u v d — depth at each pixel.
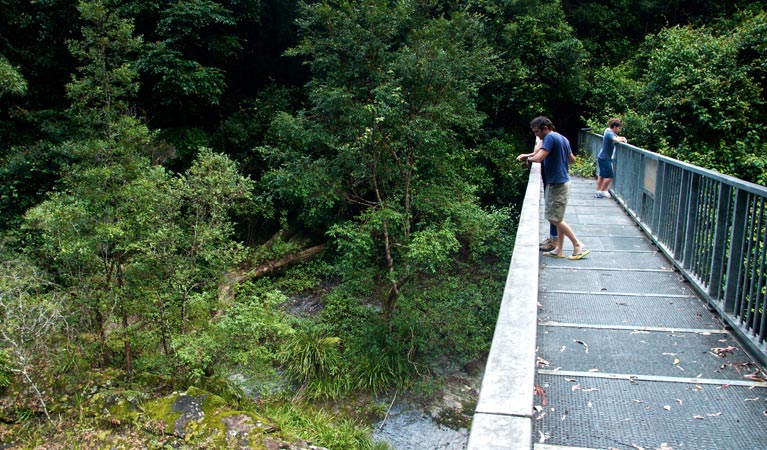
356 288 9.69
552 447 2.28
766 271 3.50
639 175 7.35
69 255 6.22
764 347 3.02
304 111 8.96
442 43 8.84
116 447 5.36
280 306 10.38
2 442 5.54
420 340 8.55
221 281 7.16
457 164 13.33
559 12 18.39
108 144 6.82
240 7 15.05
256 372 6.82
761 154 13.38
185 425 5.67
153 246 6.29
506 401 1.71
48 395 6.05
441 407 7.86
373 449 6.85
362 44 8.47
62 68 13.85
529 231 3.99
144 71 13.12
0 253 7.34
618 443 2.30
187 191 6.48
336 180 8.70
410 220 9.57
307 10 8.91
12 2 13.09
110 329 6.82
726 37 16.03
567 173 5.43
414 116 8.42
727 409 2.55
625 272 5.00
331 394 7.91
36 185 12.19
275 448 5.50
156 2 13.90
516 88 16.84
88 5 7.22
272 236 13.74
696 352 3.19
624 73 19.33
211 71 13.94
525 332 2.21
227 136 14.93
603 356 3.17
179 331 6.67
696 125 14.29
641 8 22.67
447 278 10.13
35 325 5.89
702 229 4.40
